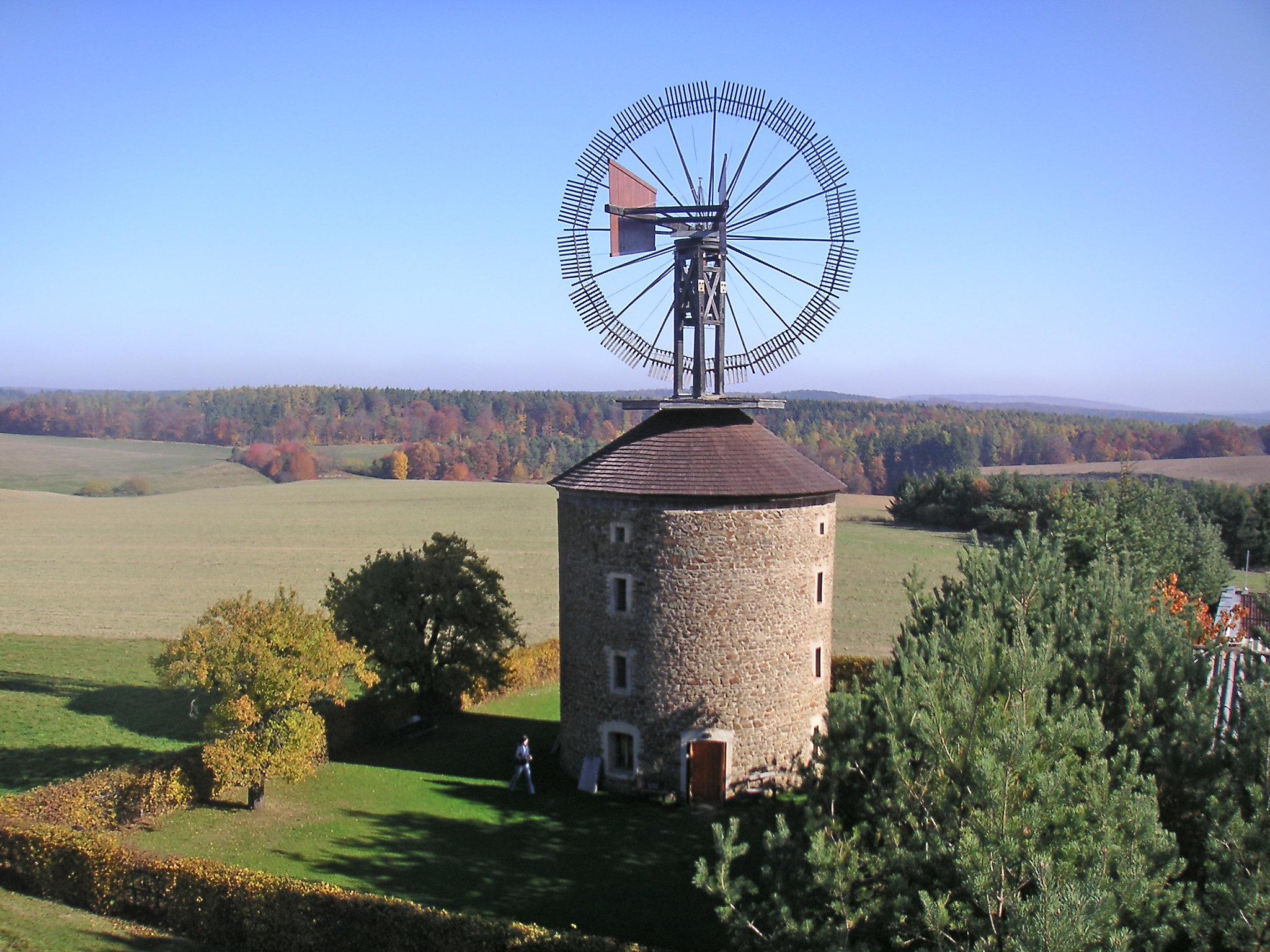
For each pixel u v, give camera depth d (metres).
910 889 14.63
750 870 24.66
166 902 21.34
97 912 21.89
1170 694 19.67
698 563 29.30
